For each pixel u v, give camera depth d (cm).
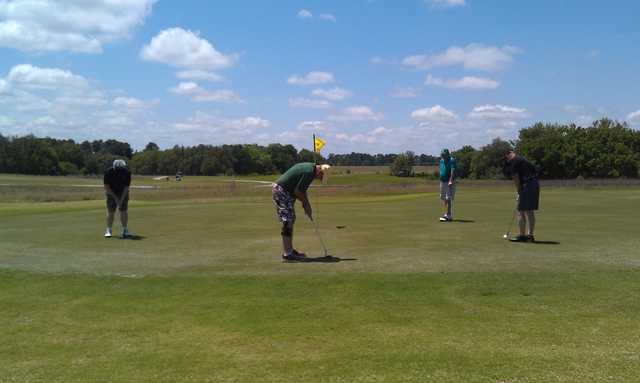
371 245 1024
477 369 452
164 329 580
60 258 947
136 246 1080
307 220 1530
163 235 1245
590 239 1058
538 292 667
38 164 12412
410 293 675
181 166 14800
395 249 970
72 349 530
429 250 952
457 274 749
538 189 1035
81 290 731
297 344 524
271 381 440
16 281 781
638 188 3531
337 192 4075
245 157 15112
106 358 503
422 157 12744
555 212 1642
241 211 1886
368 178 9044
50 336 568
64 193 4662
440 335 536
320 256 916
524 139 9306
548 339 518
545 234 1141
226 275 780
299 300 661
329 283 722
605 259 838
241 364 479
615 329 541
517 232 1190
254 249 1012
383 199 2680
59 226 1460
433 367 459
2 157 12256
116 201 1227
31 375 468
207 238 1179
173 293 707
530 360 468
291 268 818
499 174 8788
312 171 893
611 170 8044
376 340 527
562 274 739
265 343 529
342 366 467
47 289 739
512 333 537
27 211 2020
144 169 14950
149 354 510
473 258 865
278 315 611
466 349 498
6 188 5891
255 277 764
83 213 1886
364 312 612
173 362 488
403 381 433
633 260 827
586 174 8212
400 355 488
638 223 1330
